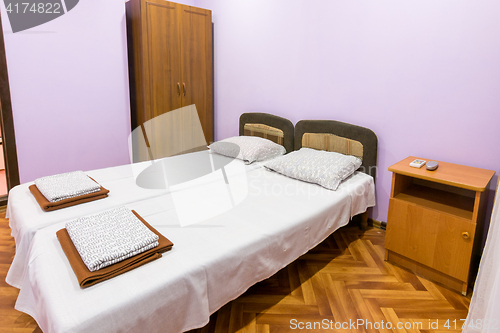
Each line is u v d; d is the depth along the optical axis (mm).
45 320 1196
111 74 3289
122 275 1309
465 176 1923
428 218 1980
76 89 3104
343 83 2729
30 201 2018
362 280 2047
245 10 3324
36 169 3020
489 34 1978
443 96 2223
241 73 3523
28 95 2861
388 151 2570
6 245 2367
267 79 3293
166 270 1344
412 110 2385
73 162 3221
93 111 3248
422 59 2277
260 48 3281
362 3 2504
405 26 2318
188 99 3562
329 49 2764
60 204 1906
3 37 2670
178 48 3357
